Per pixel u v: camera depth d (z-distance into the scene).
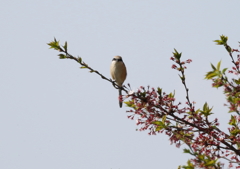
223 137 10.81
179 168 9.82
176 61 11.04
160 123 10.88
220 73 10.43
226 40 11.30
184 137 10.91
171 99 11.03
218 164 9.08
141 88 11.01
